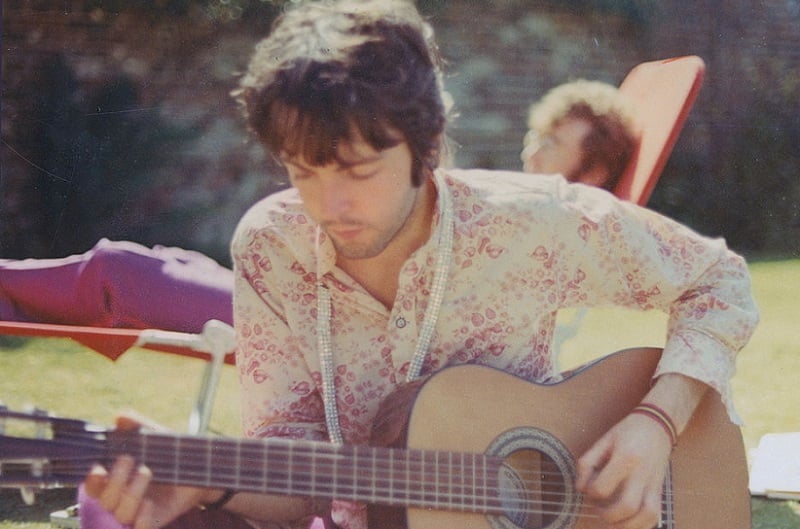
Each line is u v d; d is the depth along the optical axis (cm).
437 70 264
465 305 283
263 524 276
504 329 288
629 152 464
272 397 286
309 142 236
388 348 283
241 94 251
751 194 1211
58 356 702
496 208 282
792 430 549
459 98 1103
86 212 948
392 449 258
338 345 284
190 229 965
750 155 1223
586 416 286
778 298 873
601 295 300
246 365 288
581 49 1152
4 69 931
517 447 276
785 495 448
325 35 242
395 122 241
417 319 282
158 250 436
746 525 294
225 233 967
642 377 295
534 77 1132
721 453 295
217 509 263
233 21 982
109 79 958
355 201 244
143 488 230
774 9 1236
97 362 687
